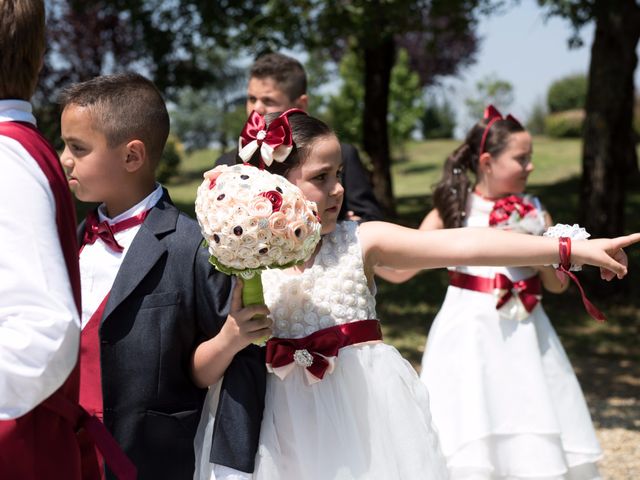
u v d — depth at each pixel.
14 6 1.92
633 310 9.58
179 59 13.02
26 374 1.71
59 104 2.59
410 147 30.31
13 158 1.83
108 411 2.41
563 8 8.74
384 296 10.38
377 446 2.47
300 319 2.54
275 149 2.52
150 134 2.53
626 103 10.32
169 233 2.50
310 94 23.25
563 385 3.99
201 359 2.41
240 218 2.13
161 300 2.43
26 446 1.86
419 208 16.92
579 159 23.34
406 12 10.34
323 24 10.70
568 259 2.36
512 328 3.94
